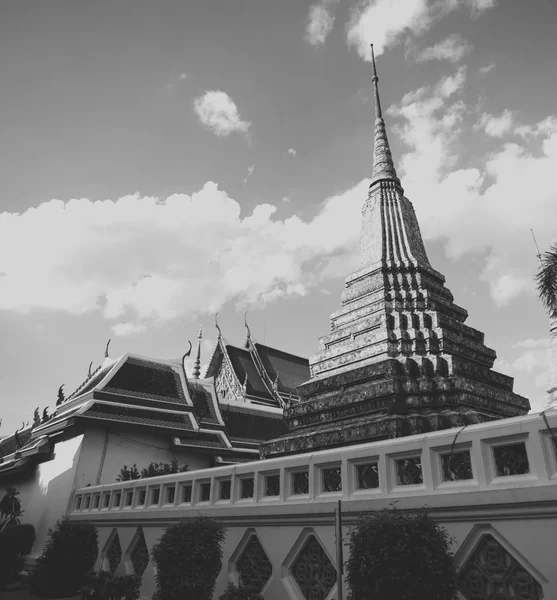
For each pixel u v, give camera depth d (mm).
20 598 12875
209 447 22484
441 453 6180
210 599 7785
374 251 15078
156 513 11312
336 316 14297
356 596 4953
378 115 18438
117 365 22797
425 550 4828
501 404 11086
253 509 8336
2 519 23688
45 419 26953
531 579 4973
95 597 9703
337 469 7441
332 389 11922
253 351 44938
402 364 10977
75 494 18297
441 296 14141
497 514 5305
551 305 11172
